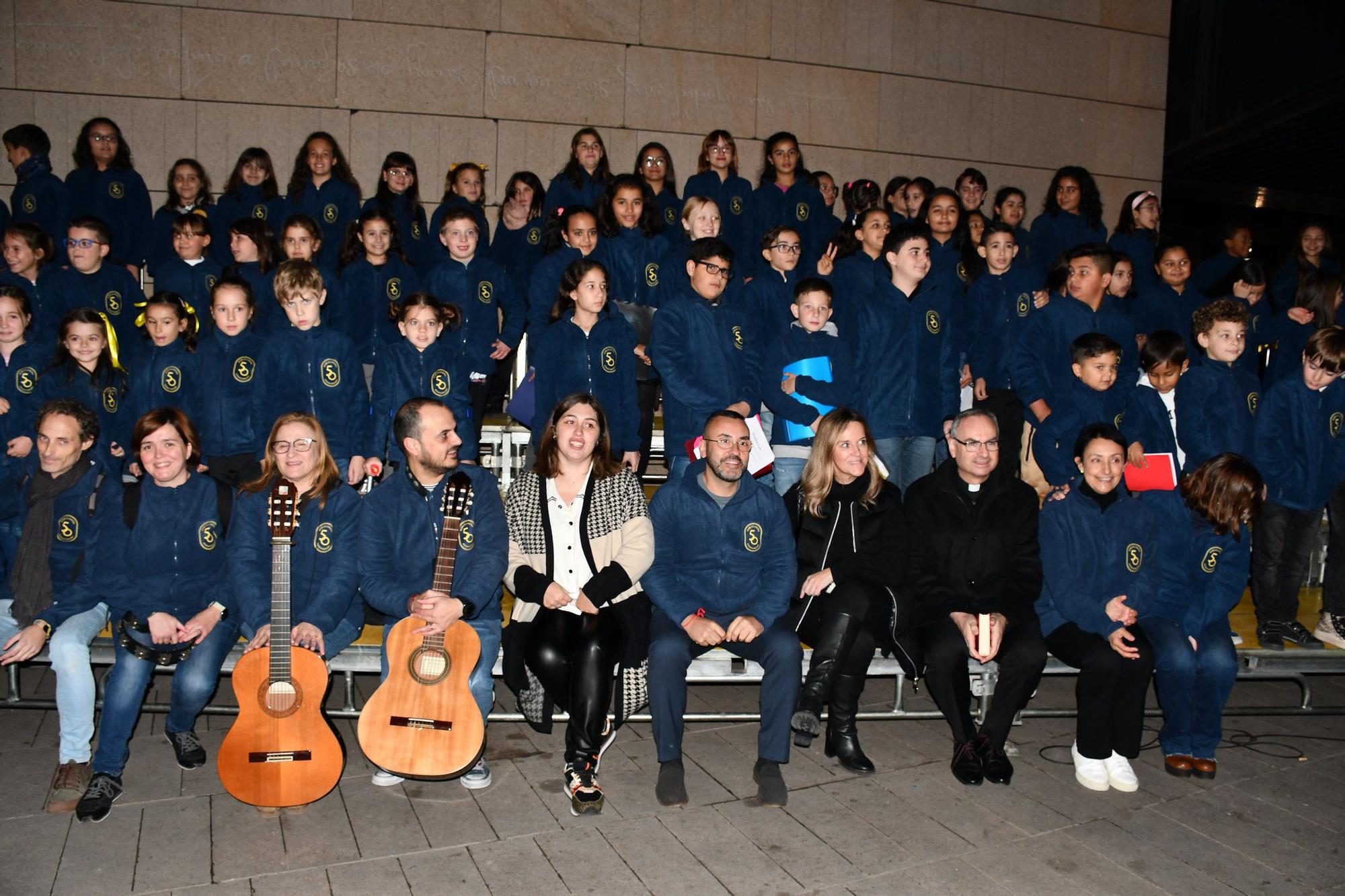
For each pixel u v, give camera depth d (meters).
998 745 3.95
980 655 3.91
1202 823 3.63
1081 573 4.07
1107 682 3.83
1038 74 9.83
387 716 3.48
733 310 5.00
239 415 4.86
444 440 3.74
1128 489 4.39
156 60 7.87
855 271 5.58
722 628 4.05
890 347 5.08
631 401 5.08
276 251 5.70
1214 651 4.08
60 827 3.36
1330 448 4.56
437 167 8.39
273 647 3.43
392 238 5.80
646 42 8.73
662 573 3.99
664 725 3.75
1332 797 3.88
